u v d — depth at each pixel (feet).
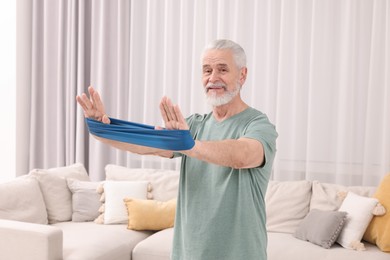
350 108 11.21
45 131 14.60
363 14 11.14
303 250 8.65
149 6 13.24
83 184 11.14
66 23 14.33
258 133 4.40
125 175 11.67
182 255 4.97
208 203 4.69
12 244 8.18
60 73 14.29
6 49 14.92
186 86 13.01
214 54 4.73
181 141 3.73
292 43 11.81
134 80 13.57
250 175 4.60
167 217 10.34
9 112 14.98
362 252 8.54
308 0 11.65
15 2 14.69
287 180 12.01
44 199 10.61
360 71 11.23
